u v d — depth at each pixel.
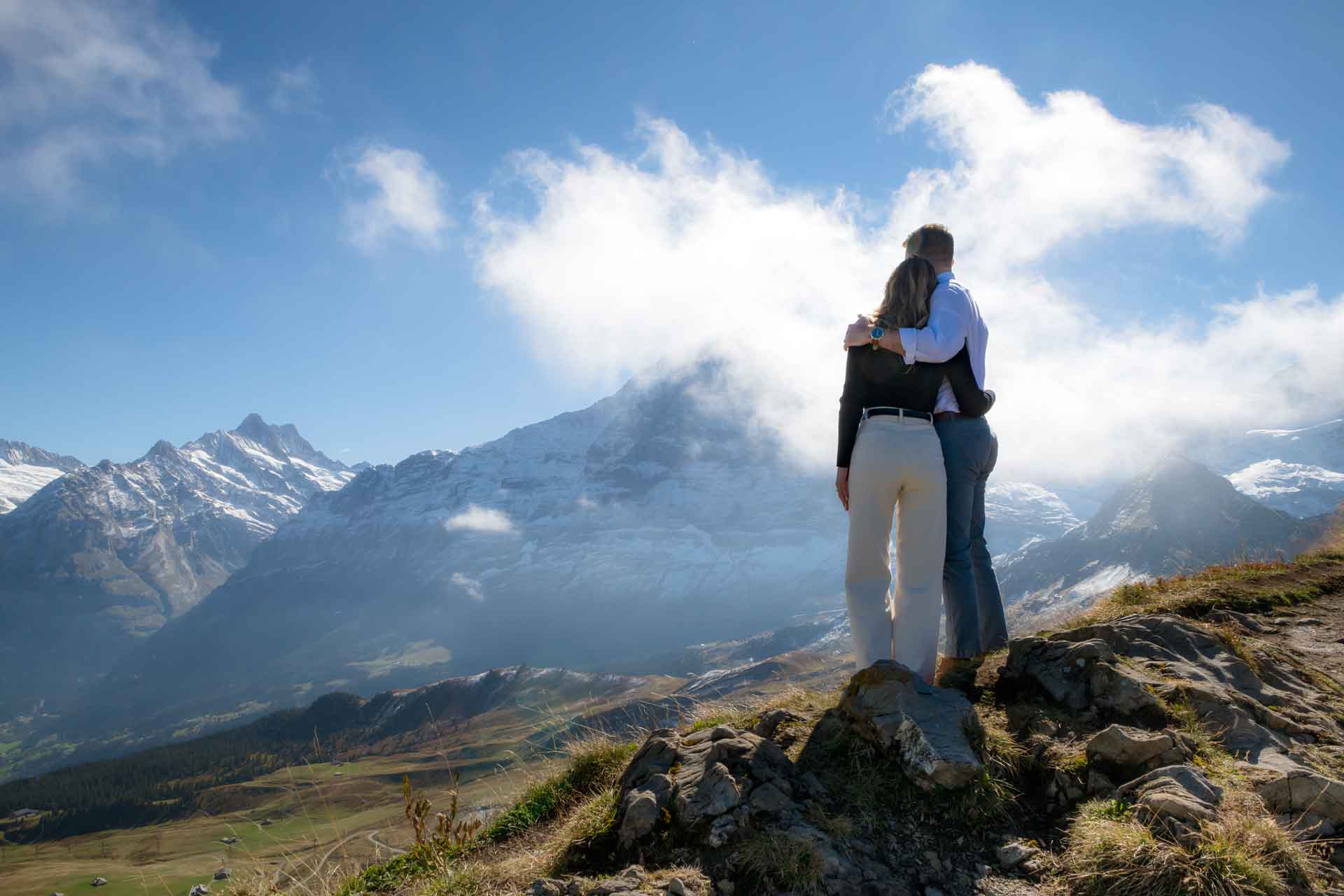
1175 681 4.93
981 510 6.79
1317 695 5.26
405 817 5.98
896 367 5.29
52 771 194.62
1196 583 9.26
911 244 5.94
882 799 4.25
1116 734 4.25
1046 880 3.70
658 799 4.34
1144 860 3.50
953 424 5.95
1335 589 8.52
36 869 101.50
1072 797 4.18
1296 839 3.57
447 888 4.52
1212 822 3.59
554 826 5.79
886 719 4.50
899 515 5.45
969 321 5.54
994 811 4.14
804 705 5.61
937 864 3.88
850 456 5.62
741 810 4.06
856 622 5.49
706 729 5.11
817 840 3.87
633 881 3.80
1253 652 5.71
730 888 3.73
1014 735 4.81
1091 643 5.27
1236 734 4.43
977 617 6.25
